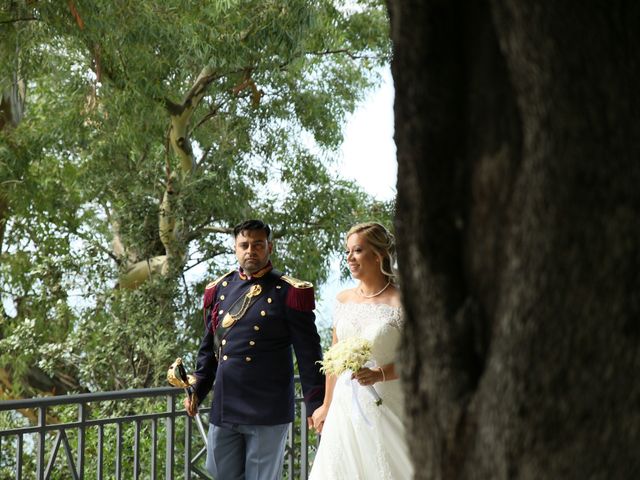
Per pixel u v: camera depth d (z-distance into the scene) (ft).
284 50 39.73
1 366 46.80
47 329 41.34
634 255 4.92
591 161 4.96
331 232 45.32
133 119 40.65
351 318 15.20
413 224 5.62
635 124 4.99
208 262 43.42
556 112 4.99
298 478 27.40
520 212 5.14
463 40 5.62
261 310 15.62
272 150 46.03
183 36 37.35
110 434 33.53
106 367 36.22
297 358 15.75
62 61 41.32
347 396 15.15
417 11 5.51
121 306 37.19
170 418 18.13
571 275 4.95
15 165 42.55
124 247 42.06
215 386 15.81
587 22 5.01
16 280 46.09
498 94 5.39
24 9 34.06
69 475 34.86
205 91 44.57
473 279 5.49
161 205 40.86
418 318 5.65
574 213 4.97
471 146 5.52
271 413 15.44
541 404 4.98
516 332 5.06
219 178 42.63
